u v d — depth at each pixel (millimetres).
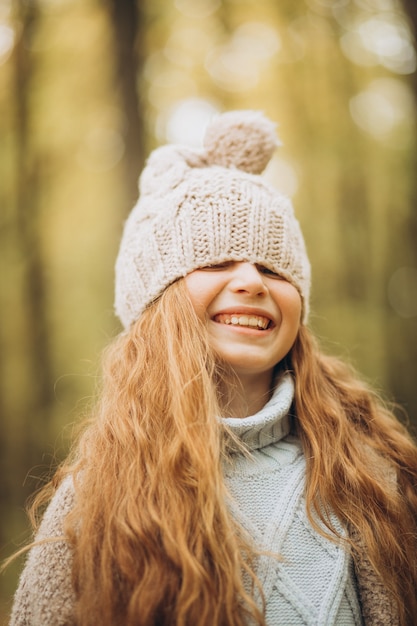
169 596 1130
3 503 5324
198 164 1567
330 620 1192
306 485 1349
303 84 5570
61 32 4852
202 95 5457
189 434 1265
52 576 1213
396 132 5984
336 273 5848
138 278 1460
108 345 1697
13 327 5629
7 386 5594
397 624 1284
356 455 1471
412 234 5711
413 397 5625
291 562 1229
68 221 5832
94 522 1220
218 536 1188
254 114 1588
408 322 5906
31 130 5078
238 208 1371
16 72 4844
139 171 4164
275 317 1375
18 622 1240
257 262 1356
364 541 1324
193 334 1335
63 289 5992
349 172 5809
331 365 1783
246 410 1423
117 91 4340
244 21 5312
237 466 1317
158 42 4996
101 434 1361
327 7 5410
